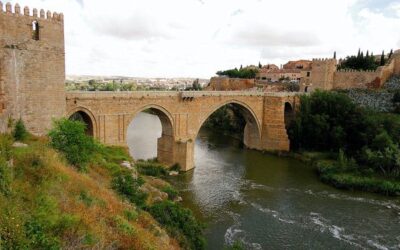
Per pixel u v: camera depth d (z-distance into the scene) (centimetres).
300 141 7512
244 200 4778
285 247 3512
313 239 3700
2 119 2617
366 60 10869
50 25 3438
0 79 2900
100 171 3503
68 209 1769
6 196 1523
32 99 3319
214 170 6253
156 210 2917
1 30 2923
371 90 8581
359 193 5159
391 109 7806
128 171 3891
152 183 4694
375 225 4056
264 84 12231
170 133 6162
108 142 5094
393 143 5975
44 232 1400
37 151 2419
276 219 4178
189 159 6175
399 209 4544
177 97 6059
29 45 3231
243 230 3862
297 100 8212
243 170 6297
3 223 1268
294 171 6284
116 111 5141
